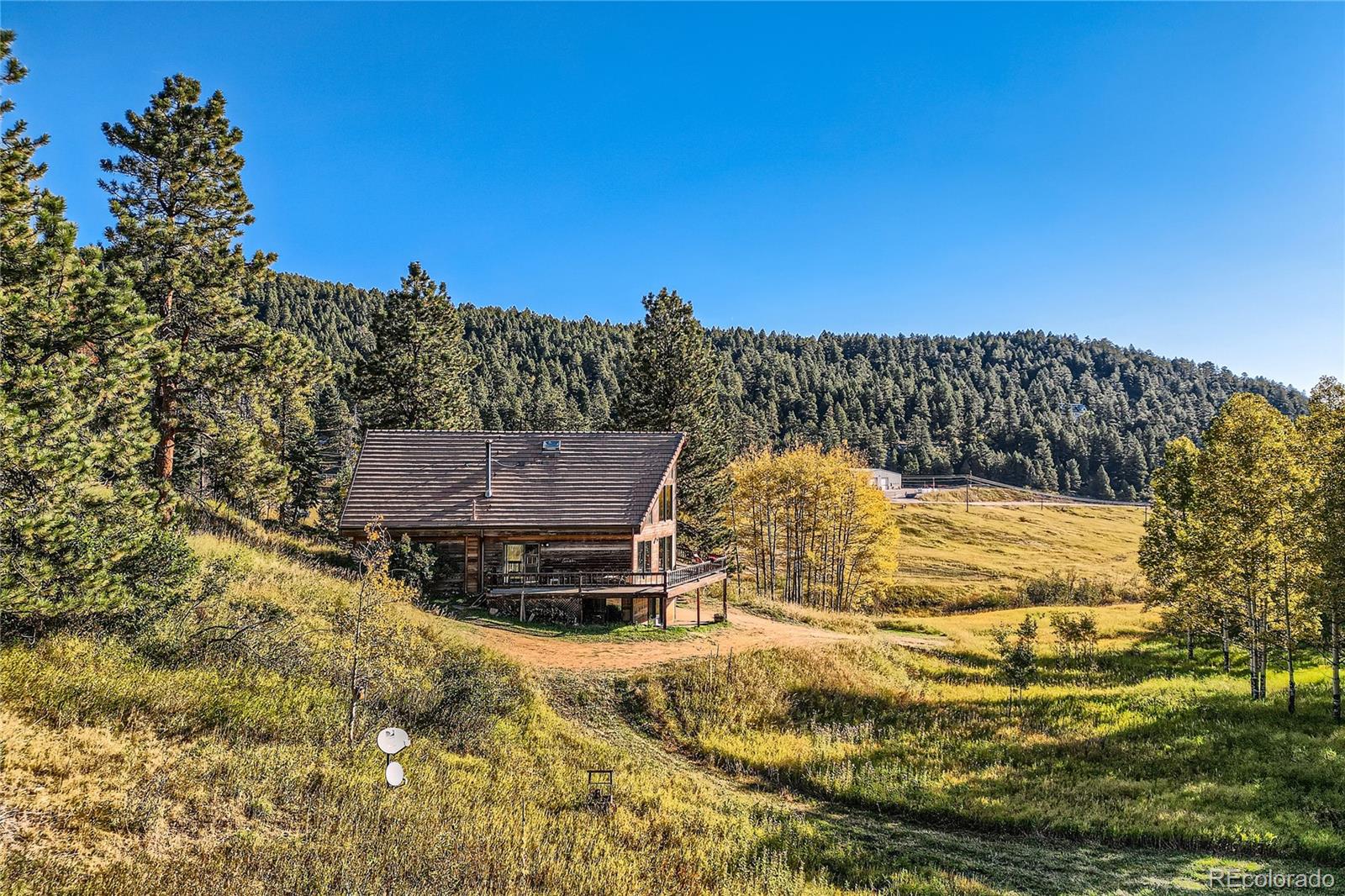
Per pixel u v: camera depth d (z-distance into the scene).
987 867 14.48
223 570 19.72
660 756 20.09
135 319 14.88
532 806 13.63
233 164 26.12
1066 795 18.19
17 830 8.41
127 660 13.76
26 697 11.25
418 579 30.61
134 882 7.98
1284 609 26.02
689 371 50.06
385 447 35.97
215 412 25.61
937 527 96.75
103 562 13.71
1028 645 30.72
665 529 38.31
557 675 24.59
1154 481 37.72
